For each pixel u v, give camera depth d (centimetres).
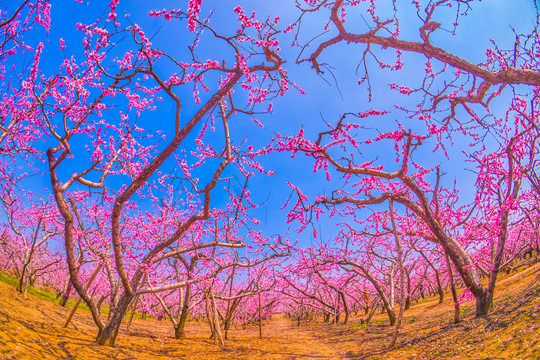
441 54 796
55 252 2920
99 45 835
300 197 1522
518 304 1202
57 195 1141
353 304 4322
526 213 1659
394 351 1323
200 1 784
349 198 1502
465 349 984
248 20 948
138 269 1353
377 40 845
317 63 959
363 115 1130
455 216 1545
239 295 2147
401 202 1472
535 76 710
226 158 1338
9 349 840
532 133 1230
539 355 709
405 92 1044
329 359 1464
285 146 1202
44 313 1485
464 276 1404
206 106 1161
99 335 1241
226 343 1895
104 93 1005
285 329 3666
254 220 1744
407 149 1245
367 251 2480
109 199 1493
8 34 866
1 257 2667
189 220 1331
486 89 870
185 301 1988
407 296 3250
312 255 2503
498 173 1430
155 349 1454
